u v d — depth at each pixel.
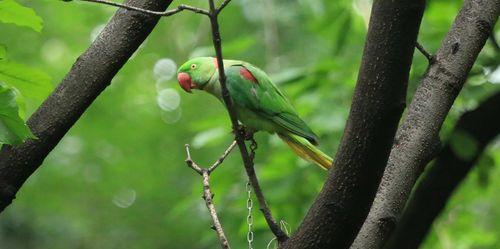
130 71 21.39
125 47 6.47
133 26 6.48
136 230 22.11
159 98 22.02
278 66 12.45
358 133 5.26
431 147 6.14
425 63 9.71
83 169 21.75
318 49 15.85
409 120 6.08
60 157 21.33
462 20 6.20
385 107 5.18
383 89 5.16
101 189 22.23
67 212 22.02
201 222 17.73
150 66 21.80
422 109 6.05
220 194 11.55
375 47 5.16
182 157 21.64
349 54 12.02
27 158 6.25
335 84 11.15
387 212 5.86
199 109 21.83
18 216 20.77
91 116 21.55
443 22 11.27
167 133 21.89
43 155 6.32
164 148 22.08
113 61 6.45
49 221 21.30
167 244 21.52
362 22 12.83
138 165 21.95
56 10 19.72
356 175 5.30
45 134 6.29
